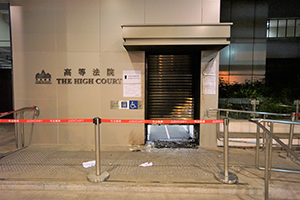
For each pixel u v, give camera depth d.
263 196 3.22
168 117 5.83
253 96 7.56
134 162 4.25
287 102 7.64
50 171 3.80
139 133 5.44
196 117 5.64
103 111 5.39
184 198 3.14
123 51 5.27
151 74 5.75
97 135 3.48
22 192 3.30
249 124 6.11
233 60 12.16
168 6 5.12
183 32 4.43
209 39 4.48
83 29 5.25
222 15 11.97
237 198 3.15
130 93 5.34
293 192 3.27
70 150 5.05
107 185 3.34
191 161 4.32
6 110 12.59
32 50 5.32
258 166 3.98
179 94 5.79
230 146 5.35
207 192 3.27
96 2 5.18
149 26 4.45
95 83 5.35
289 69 13.22
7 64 12.01
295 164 4.25
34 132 5.49
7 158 4.49
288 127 6.02
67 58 5.32
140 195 3.22
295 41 13.16
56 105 5.41
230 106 7.63
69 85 5.37
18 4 5.24
